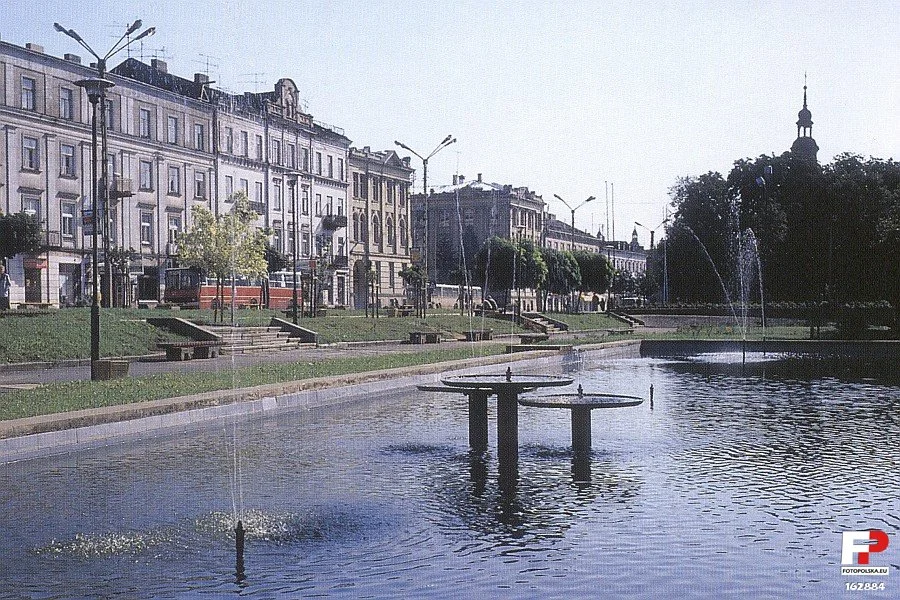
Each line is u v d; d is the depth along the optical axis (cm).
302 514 1088
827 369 3578
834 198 8744
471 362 3072
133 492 1207
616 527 1026
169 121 6831
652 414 2086
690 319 8306
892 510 1108
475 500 1167
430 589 811
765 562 894
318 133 8700
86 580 839
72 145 5969
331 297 8662
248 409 1973
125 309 4475
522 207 13762
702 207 9438
